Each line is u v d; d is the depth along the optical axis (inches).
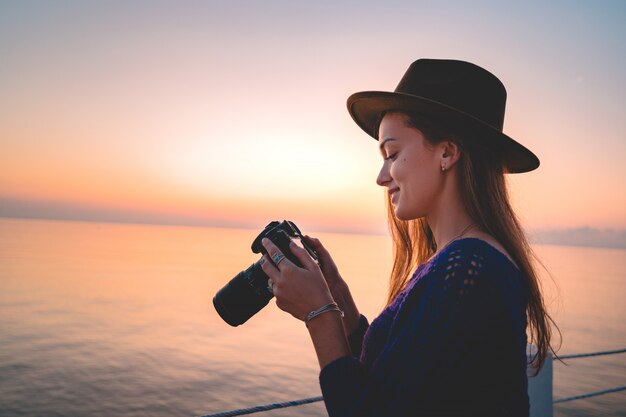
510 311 26.0
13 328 1978.3
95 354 1672.0
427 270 29.2
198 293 3380.9
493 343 25.1
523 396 26.6
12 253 5561.0
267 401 1312.7
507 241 30.2
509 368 25.7
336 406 27.8
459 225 31.6
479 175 31.4
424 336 25.9
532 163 32.4
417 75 34.0
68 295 2935.5
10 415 1074.7
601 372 1631.4
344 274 4731.8
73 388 1293.1
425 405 24.8
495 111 33.9
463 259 26.8
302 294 31.1
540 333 32.0
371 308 2728.8
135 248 7736.2
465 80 32.6
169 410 1178.0
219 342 2033.7
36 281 3420.3
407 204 32.7
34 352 1637.6
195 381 1446.9
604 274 6801.2
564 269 7416.3
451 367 24.7
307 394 1397.6
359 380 28.1
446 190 32.1
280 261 32.4
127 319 2351.1
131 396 1264.8
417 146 32.2
